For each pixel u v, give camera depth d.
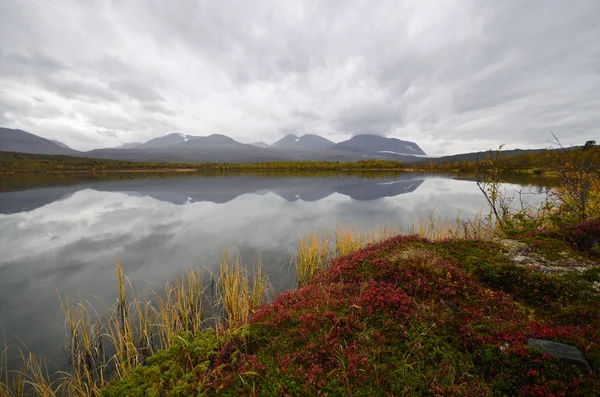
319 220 24.12
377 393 4.19
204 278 12.15
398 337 5.43
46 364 7.12
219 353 5.64
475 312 5.80
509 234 11.20
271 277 11.94
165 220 24.70
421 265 7.70
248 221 24.08
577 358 4.07
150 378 4.96
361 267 8.59
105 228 21.84
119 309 9.55
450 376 4.35
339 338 5.42
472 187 53.41
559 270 7.08
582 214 11.34
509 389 4.09
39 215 27.16
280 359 5.10
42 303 10.39
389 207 30.95
